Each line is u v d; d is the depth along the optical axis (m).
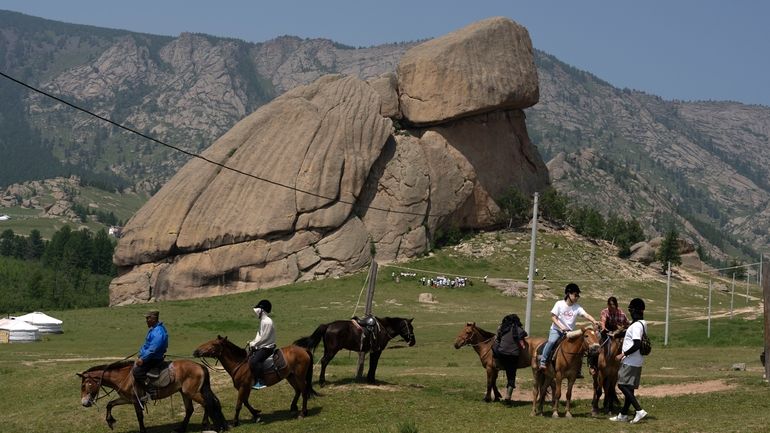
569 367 20.86
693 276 127.25
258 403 24.55
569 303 21.27
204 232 104.00
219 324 69.75
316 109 113.31
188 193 106.25
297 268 104.19
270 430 21.41
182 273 103.31
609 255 121.69
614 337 21.47
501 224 124.31
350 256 105.69
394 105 120.50
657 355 44.84
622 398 24.67
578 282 104.94
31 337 58.97
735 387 26.84
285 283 103.00
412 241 111.69
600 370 21.61
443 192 116.56
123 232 106.44
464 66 117.94
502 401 24.09
